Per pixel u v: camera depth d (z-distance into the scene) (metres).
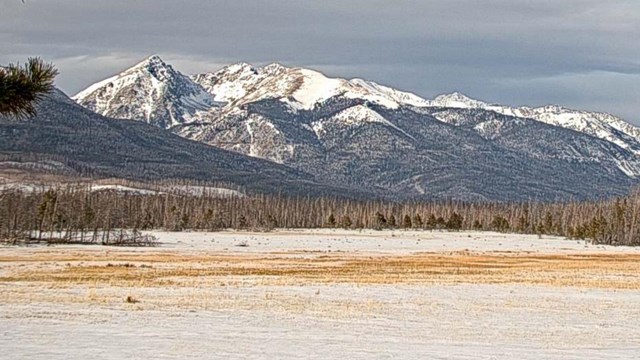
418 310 74.00
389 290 94.38
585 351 50.28
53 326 54.75
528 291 96.62
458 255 199.00
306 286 97.25
